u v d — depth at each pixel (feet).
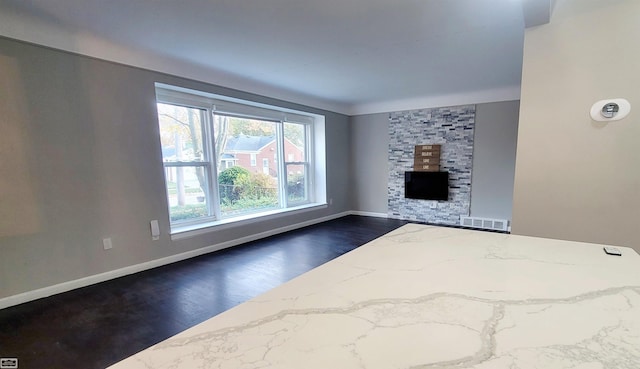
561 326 2.07
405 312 2.27
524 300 2.45
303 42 8.99
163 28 8.02
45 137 8.02
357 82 13.66
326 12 7.18
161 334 6.43
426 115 17.38
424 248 3.95
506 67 11.51
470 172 16.33
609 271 3.09
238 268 10.44
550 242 4.23
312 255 11.91
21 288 7.76
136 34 8.40
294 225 16.44
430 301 2.44
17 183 7.63
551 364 1.68
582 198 6.50
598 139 6.26
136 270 10.02
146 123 10.08
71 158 8.50
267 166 15.97
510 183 15.31
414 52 9.89
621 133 6.07
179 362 1.72
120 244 9.62
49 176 8.13
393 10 7.11
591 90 6.23
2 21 7.17
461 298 2.49
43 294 8.10
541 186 6.88
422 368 1.65
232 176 14.19
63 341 6.17
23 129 7.66
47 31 7.81
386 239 4.42
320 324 2.11
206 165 12.91
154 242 10.49
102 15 7.29
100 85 8.96
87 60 8.66
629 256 3.57
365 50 9.66
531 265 3.28
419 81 13.57
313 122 18.62
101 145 9.07
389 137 18.88
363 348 1.83
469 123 16.11
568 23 6.33
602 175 6.29
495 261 3.42
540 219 6.95
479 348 1.83
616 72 6.00
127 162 9.68
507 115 15.11
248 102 13.75
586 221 6.51
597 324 2.09
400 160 18.57
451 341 1.90
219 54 9.99
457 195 16.83
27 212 7.80
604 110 6.14
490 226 16.01
